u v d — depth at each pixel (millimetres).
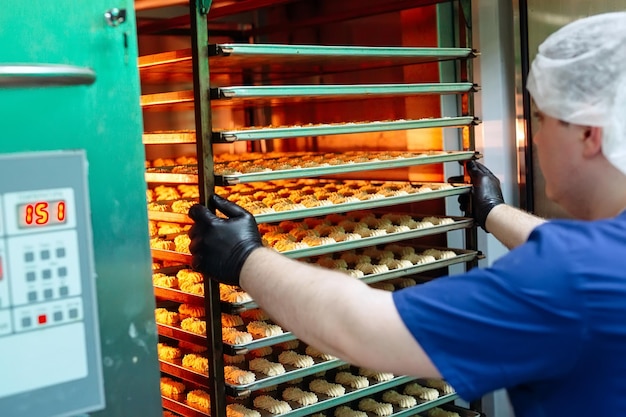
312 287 1355
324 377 2594
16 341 1265
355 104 3340
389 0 3115
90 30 1354
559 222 1281
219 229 1655
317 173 2180
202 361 2262
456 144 3012
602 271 1175
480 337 1199
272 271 1471
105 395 1395
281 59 2211
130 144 1415
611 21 1393
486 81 3027
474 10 3006
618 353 1173
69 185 1315
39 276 1284
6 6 1261
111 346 1399
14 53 1273
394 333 1232
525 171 3057
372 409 2539
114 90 1389
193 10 1921
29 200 1269
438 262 2580
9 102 1261
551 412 1251
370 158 2830
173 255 2232
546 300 1173
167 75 2828
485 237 3047
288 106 3674
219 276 1618
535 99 1457
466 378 1212
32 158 1270
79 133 1345
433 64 2977
